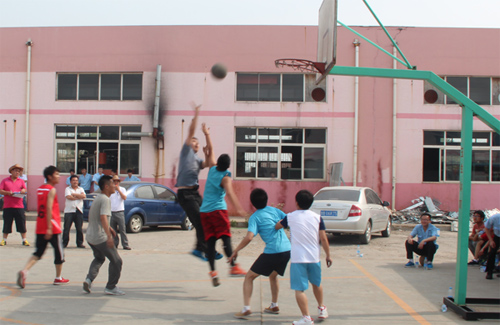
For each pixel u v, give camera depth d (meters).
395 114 19.61
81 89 20.42
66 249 11.34
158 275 8.56
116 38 20.23
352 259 10.65
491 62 19.81
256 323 5.88
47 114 20.31
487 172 19.78
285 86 20.00
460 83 19.94
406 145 19.66
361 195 13.56
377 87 19.69
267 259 6.02
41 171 20.23
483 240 9.68
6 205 11.59
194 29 20.06
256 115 19.83
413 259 10.51
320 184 19.73
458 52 19.78
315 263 5.69
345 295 7.31
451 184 19.66
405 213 18.88
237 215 19.62
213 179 7.04
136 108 20.06
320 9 8.05
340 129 19.67
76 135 20.31
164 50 20.09
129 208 14.52
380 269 9.41
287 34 19.94
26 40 20.42
